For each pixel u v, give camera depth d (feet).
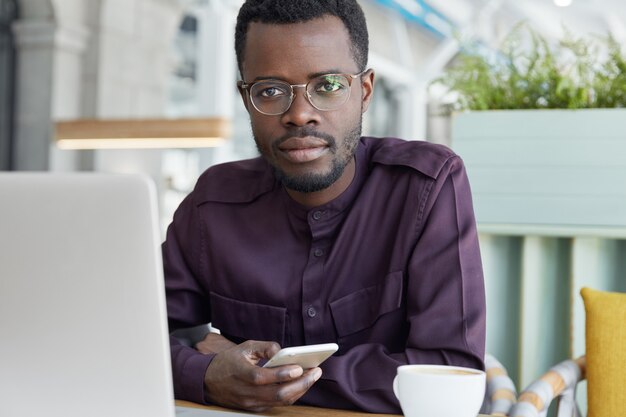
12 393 2.98
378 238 4.64
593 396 4.54
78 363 2.90
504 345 5.97
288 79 4.16
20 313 2.93
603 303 4.61
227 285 4.86
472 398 3.05
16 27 23.88
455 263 4.40
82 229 2.83
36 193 2.86
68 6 23.75
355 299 4.62
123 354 2.85
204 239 4.97
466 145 5.82
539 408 4.31
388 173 4.73
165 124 18.80
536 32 6.07
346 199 4.65
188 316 5.09
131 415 2.87
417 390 3.07
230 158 25.07
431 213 4.51
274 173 4.79
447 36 28.12
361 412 3.99
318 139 4.19
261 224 4.83
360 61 4.36
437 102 6.23
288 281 4.71
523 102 5.94
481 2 22.07
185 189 24.70
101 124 19.39
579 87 5.69
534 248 5.78
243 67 4.39
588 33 5.92
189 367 4.05
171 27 26.27
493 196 5.74
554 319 5.77
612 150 5.48
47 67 23.86
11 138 24.17
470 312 4.31
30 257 2.89
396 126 30.68
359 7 4.40
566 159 5.57
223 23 25.75
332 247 4.66
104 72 24.50
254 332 4.79
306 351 3.49
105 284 2.83
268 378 3.70
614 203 5.48
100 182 2.81
